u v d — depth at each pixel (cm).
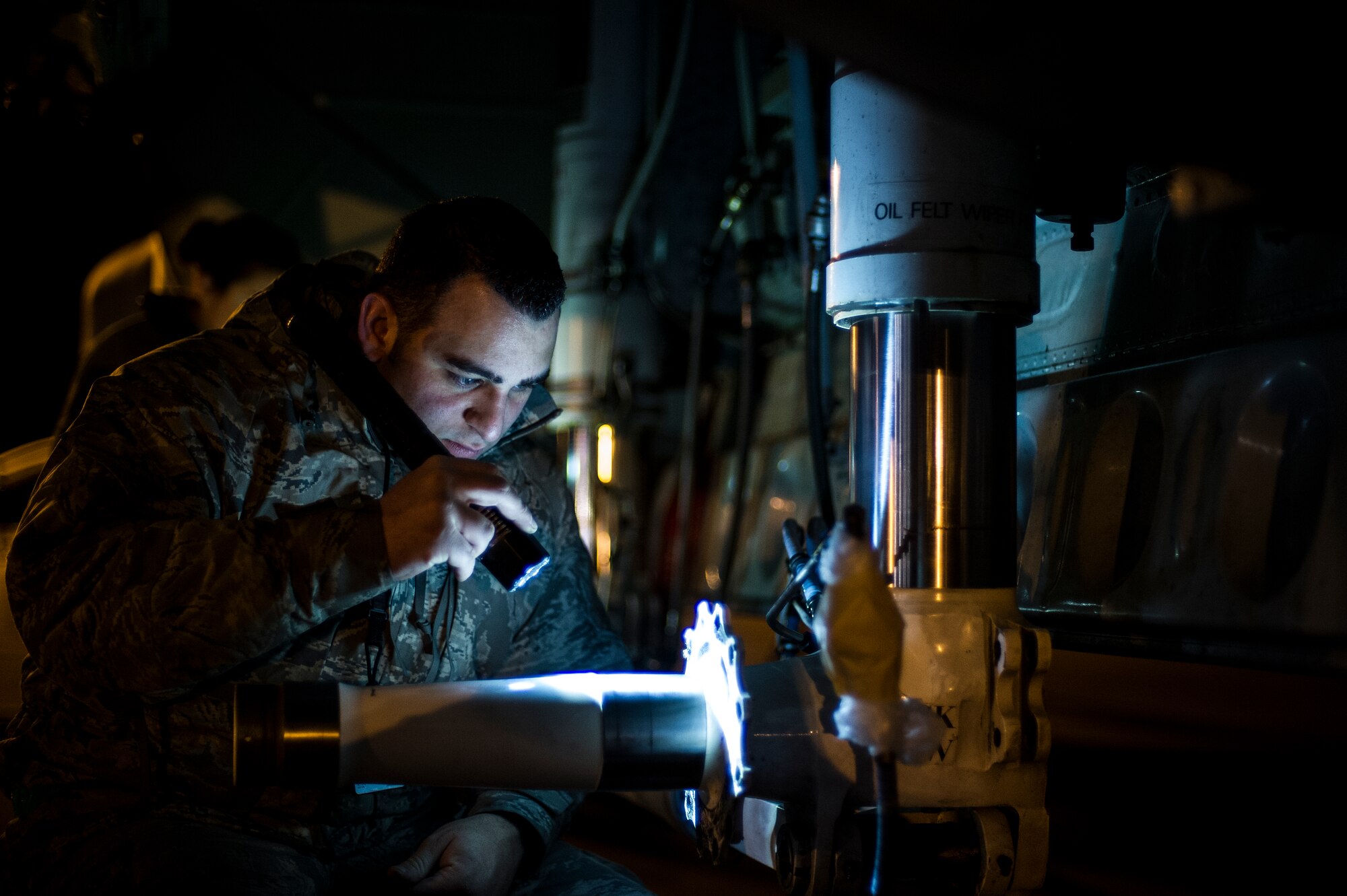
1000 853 102
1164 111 90
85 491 112
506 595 146
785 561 276
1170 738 117
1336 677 104
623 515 332
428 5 375
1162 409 131
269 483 128
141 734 117
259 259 261
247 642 106
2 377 344
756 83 280
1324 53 86
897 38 83
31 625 110
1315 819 99
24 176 259
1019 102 89
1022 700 103
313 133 366
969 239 107
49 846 115
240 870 109
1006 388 112
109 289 328
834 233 116
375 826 134
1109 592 134
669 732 102
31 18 184
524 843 135
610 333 333
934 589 108
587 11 352
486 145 382
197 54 321
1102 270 142
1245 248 118
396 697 100
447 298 124
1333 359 107
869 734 82
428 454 126
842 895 104
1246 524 116
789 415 299
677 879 177
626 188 344
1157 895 117
